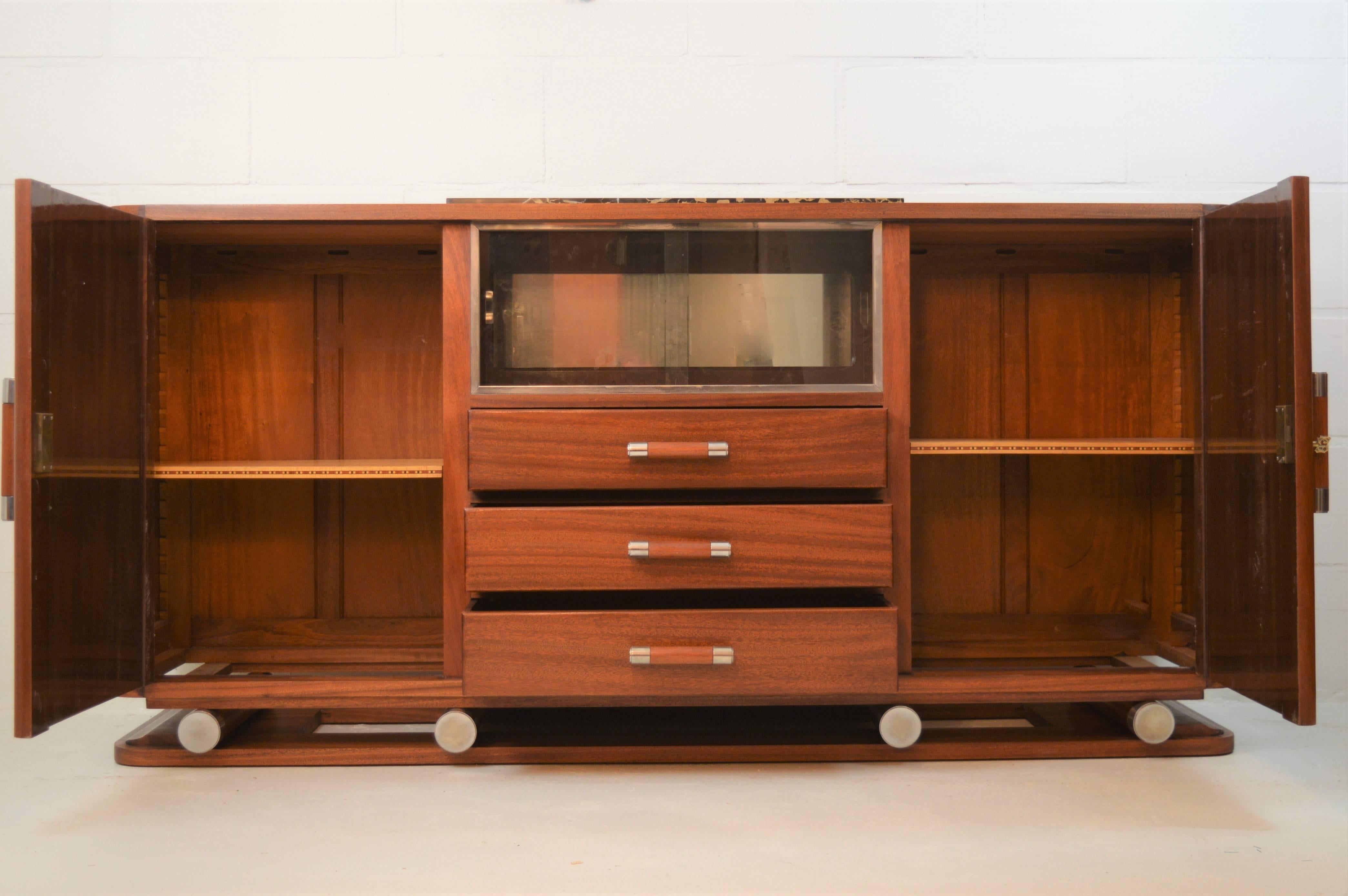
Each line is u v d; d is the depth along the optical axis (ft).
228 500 4.82
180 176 5.06
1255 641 3.64
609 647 3.69
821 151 5.19
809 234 3.92
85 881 2.89
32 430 3.24
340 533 4.84
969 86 5.19
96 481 3.59
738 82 5.17
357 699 3.87
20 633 3.23
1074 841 3.18
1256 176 5.18
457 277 3.85
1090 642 4.88
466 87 5.12
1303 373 3.35
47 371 3.31
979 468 4.93
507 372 3.87
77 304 3.48
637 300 3.89
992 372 4.89
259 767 3.98
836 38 5.17
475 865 3.02
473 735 3.86
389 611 4.85
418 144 5.12
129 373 3.81
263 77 5.08
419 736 4.19
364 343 4.81
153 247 3.91
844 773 3.89
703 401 3.85
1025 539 4.93
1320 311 5.13
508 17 5.12
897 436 3.91
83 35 5.01
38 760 4.07
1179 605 4.70
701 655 3.64
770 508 3.77
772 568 3.77
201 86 5.06
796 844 3.17
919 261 4.86
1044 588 4.92
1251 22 5.17
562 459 3.77
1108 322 4.90
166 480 4.69
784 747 4.02
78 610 3.49
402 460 4.78
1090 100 5.19
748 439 3.78
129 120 5.04
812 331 3.91
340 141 5.10
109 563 3.67
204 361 4.75
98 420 3.60
